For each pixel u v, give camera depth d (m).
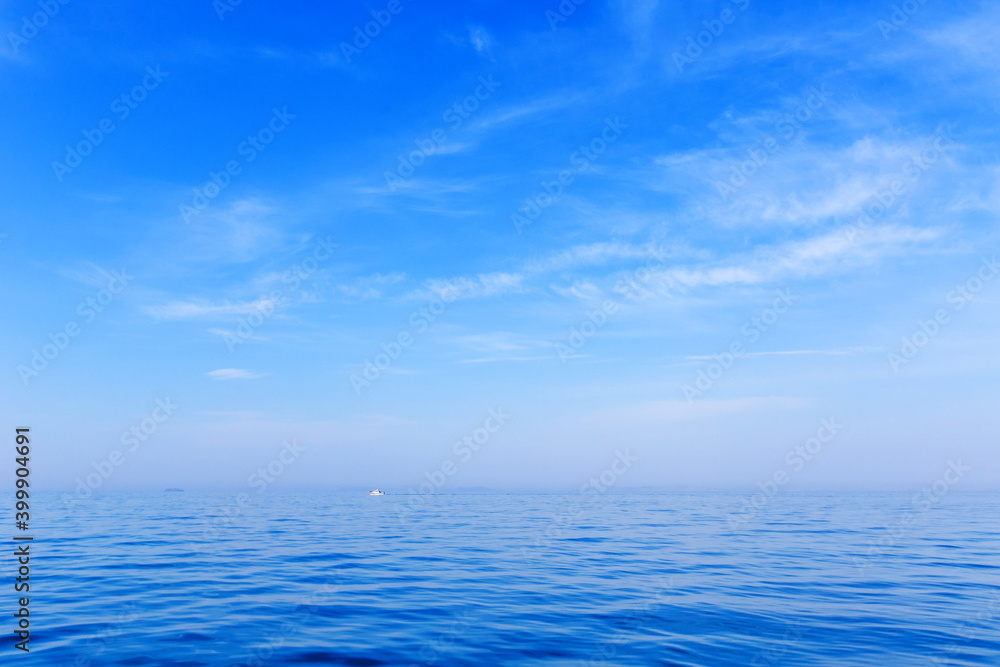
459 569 18.14
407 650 10.18
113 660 9.49
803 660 9.71
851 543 25.12
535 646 10.45
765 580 16.45
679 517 40.12
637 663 9.56
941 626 11.70
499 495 94.31
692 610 12.95
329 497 83.56
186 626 11.41
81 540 24.72
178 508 49.03
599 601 13.81
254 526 32.31
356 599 13.85
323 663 9.49
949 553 21.86
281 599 13.75
